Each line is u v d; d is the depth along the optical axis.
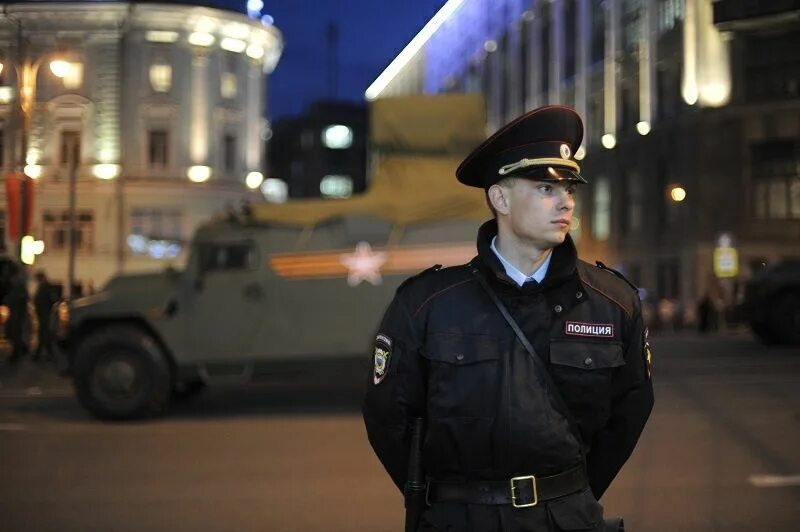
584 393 2.18
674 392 10.80
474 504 2.16
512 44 50.41
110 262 37.94
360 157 88.06
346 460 7.34
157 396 9.35
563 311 2.20
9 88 36.00
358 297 9.37
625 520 5.52
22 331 16.27
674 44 34.53
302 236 9.45
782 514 5.63
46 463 7.37
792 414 9.16
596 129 41.19
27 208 22.28
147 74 38.66
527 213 2.22
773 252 31.05
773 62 31.00
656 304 30.02
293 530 5.39
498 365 2.16
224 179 39.91
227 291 9.42
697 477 6.58
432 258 9.38
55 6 37.03
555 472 2.17
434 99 9.90
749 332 25.94
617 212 39.00
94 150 38.03
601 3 40.50
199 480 6.70
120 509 5.91
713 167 32.25
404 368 2.26
